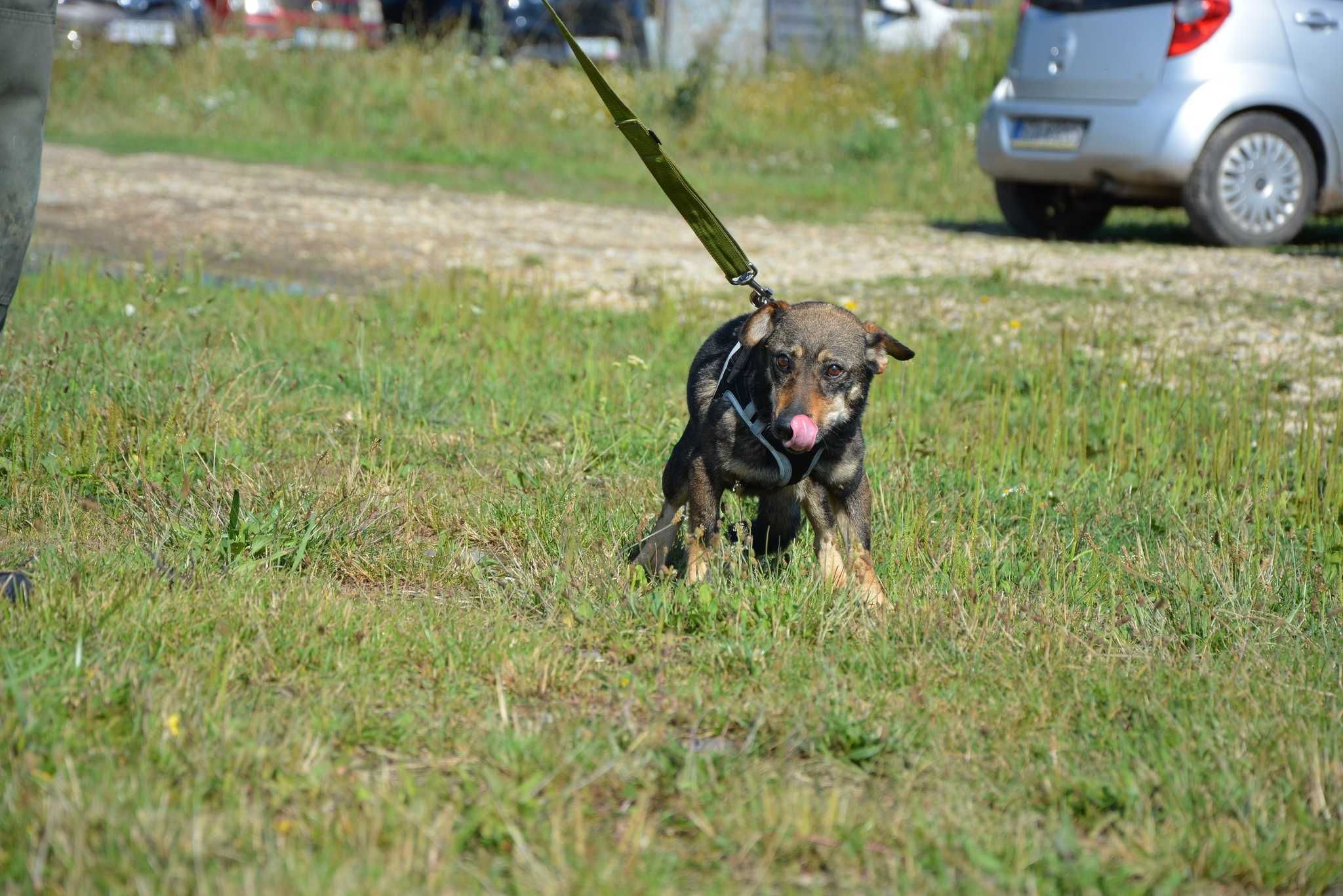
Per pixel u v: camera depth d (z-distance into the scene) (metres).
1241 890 3.47
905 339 10.47
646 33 27.12
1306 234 16.81
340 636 4.69
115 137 22.05
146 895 3.06
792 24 28.91
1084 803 3.84
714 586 5.50
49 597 4.64
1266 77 14.72
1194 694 4.58
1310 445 7.48
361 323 9.80
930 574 5.72
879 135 22.84
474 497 6.63
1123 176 15.02
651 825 3.64
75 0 25.06
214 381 7.84
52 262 11.22
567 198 18.95
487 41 25.98
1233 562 6.04
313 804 3.58
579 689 4.58
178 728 3.84
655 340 10.33
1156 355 10.12
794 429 5.10
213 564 5.41
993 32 24.58
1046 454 7.88
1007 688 4.62
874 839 3.59
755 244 15.48
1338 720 4.37
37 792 3.44
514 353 9.68
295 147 22.19
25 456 6.41
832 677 4.64
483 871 3.34
